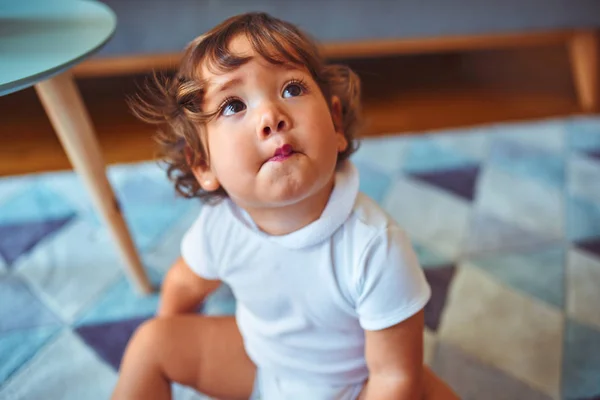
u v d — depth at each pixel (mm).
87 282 923
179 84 489
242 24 480
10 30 651
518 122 1445
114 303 882
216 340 621
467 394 726
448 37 1416
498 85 1659
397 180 1176
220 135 455
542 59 1811
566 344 789
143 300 887
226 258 553
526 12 1389
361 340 555
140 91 590
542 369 755
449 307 853
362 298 504
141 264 876
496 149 1298
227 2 1241
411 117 1486
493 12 1378
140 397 591
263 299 549
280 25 491
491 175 1192
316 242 498
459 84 1672
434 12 1355
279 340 564
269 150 435
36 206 1111
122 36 1233
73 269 951
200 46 483
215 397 646
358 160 1253
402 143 1328
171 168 577
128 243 840
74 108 699
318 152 447
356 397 567
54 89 668
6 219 1071
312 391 563
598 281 898
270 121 430
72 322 848
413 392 528
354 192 510
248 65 447
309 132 443
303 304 533
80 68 1282
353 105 617
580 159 1248
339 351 553
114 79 1678
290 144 437
